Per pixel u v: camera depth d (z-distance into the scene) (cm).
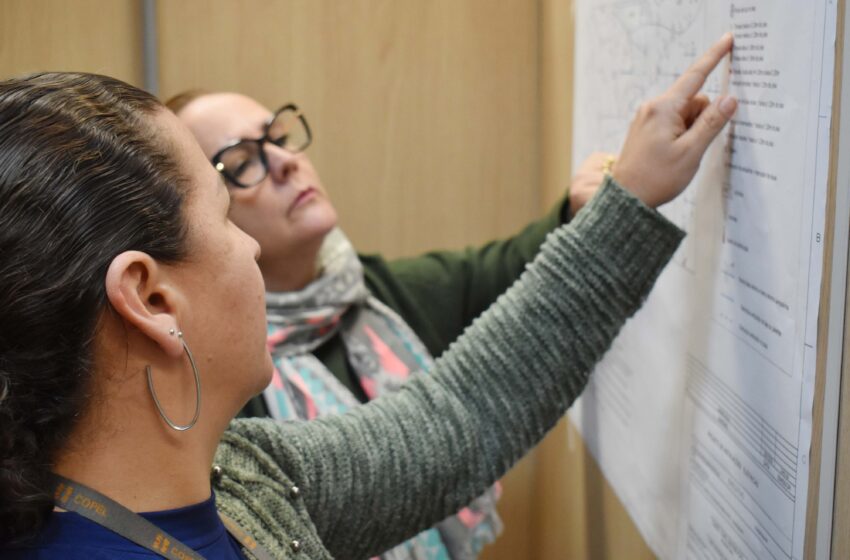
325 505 77
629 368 116
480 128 175
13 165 49
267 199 128
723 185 79
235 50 167
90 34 162
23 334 49
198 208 55
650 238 83
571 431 157
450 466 81
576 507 153
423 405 83
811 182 62
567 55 149
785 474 68
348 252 139
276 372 127
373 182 175
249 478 71
